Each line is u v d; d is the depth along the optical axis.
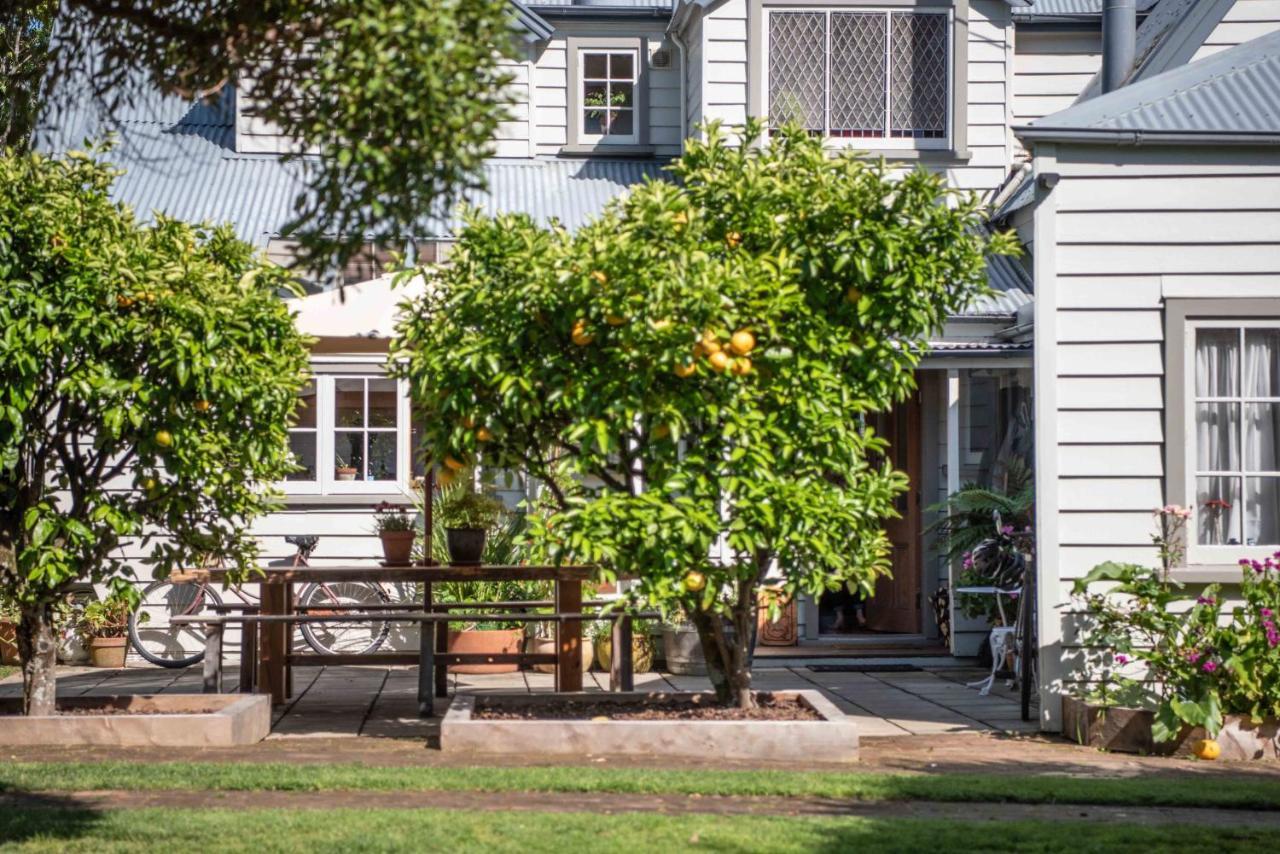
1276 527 9.63
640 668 12.70
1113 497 9.50
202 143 15.52
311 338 9.27
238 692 10.89
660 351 7.80
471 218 8.39
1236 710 8.67
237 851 5.58
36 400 8.45
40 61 5.57
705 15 14.77
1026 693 9.95
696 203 8.62
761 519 7.88
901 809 6.83
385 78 4.37
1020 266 14.30
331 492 13.62
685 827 6.12
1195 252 9.51
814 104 14.88
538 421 8.61
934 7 14.91
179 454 8.40
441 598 12.77
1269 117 9.59
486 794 6.95
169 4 5.09
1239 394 9.63
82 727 8.40
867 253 8.16
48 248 8.06
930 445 14.14
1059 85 16.06
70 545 8.48
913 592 14.25
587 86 16.09
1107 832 6.21
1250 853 5.90
